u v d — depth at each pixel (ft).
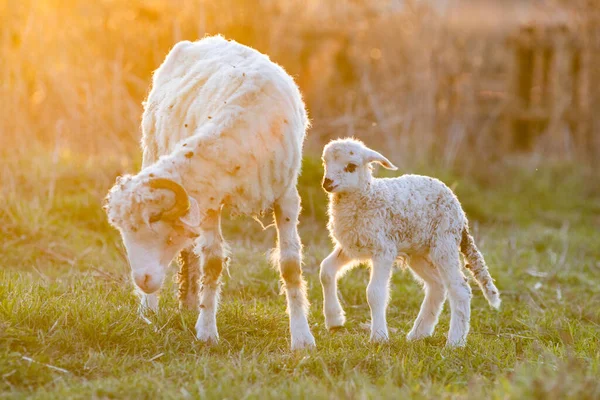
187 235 24.84
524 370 22.58
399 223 29.19
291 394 21.48
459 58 80.79
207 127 25.86
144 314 29.35
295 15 81.30
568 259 50.72
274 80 27.32
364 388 21.35
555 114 86.12
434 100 74.95
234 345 27.99
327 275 29.91
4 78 56.03
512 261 47.65
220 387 21.99
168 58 32.14
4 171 50.06
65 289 32.86
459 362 26.11
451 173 69.41
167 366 24.57
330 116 74.43
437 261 30.01
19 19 59.98
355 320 34.91
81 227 47.39
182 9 73.61
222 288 37.50
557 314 35.35
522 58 92.58
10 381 23.17
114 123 60.18
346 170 28.45
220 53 29.89
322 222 53.31
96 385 22.44
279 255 28.22
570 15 87.15
